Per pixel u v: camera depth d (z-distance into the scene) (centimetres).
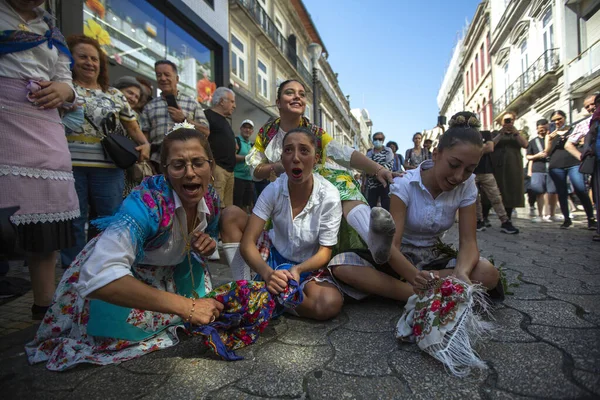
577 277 233
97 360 136
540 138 611
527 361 126
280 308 183
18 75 164
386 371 125
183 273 172
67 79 192
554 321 160
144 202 137
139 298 126
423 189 190
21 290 245
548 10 1465
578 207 847
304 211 188
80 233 254
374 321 173
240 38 1167
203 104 820
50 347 147
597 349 132
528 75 1611
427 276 148
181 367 132
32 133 167
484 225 517
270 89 1449
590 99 443
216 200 170
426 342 132
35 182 167
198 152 139
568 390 108
